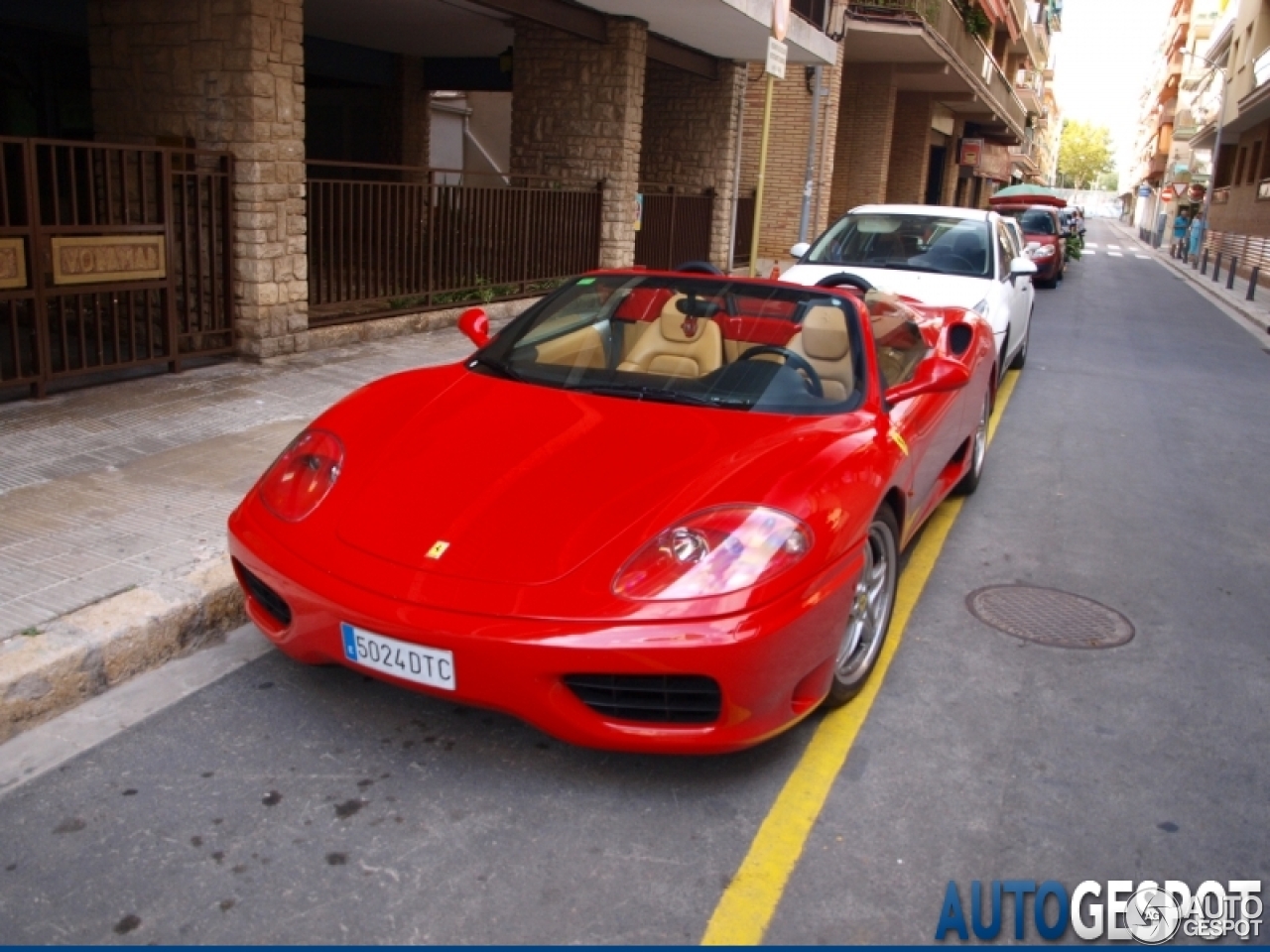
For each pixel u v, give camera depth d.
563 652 2.67
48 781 2.90
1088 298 20.58
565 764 3.11
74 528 4.25
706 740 2.84
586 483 3.09
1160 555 5.39
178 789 2.89
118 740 3.12
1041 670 3.97
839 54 19.28
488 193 10.37
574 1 11.06
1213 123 37.78
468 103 21.98
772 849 2.79
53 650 3.25
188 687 3.44
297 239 7.80
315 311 8.27
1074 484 6.71
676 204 14.41
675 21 12.03
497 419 3.51
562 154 12.59
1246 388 10.80
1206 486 6.82
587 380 3.88
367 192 8.70
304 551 3.04
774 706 2.93
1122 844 2.91
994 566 5.11
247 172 7.34
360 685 3.50
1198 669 4.05
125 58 7.60
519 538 2.90
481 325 4.54
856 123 23.38
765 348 3.94
